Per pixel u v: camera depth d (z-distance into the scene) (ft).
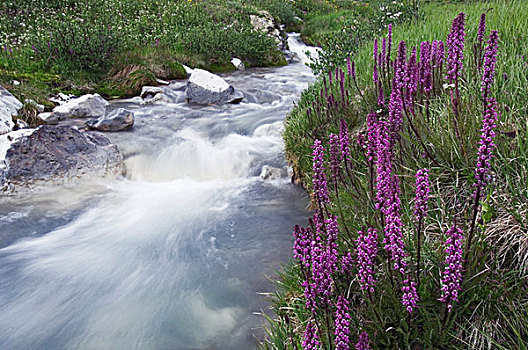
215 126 30.89
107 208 20.72
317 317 9.49
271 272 14.61
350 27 33.73
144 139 27.96
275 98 39.32
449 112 11.26
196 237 17.49
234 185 23.07
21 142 22.27
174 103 38.06
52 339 12.17
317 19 83.92
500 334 7.98
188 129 30.37
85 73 41.29
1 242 17.46
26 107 30.19
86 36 43.78
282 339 10.11
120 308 13.33
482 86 9.78
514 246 8.99
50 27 47.78
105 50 43.91
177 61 49.14
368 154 10.04
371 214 10.23
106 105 35.12
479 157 7.47
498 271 8.76
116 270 15.35
